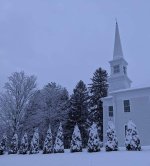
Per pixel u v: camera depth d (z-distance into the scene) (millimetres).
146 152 15703
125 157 13484
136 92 32125
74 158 15141
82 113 50250
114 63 41750
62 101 49188
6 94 38969
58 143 23953
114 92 33719
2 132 36812
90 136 21172
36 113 41000
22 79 40500
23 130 37656
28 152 28125
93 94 56906
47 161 15203
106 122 35938
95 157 14578
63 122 45719
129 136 19359
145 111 30750
